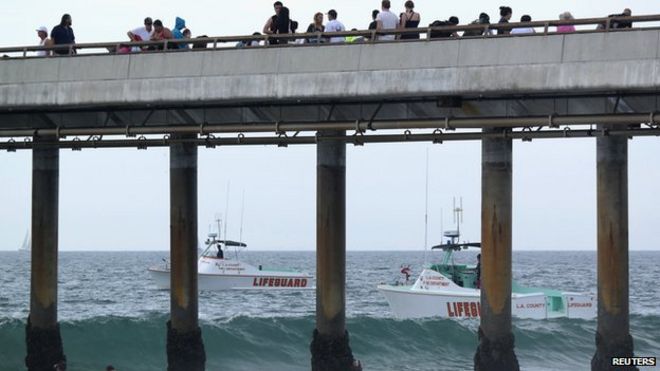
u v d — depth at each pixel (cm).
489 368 3528
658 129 3444
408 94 3434
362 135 3662
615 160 3525
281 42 3778
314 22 3831
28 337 4112
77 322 6050
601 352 3541
